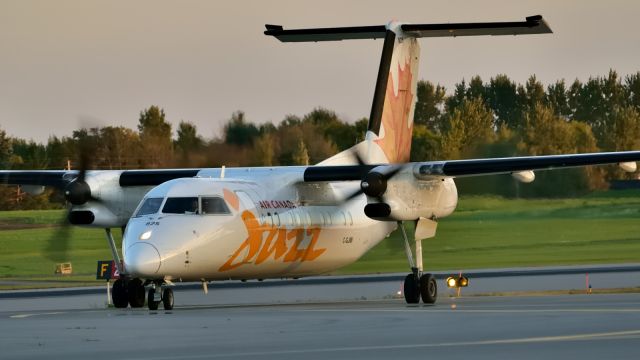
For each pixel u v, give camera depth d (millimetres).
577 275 148250
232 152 153125
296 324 66875
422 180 99000
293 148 193125
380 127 108875
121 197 100375
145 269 84188
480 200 197500
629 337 55375
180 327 66312
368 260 186750
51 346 56625
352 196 101688
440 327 63250
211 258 89250
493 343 54031
